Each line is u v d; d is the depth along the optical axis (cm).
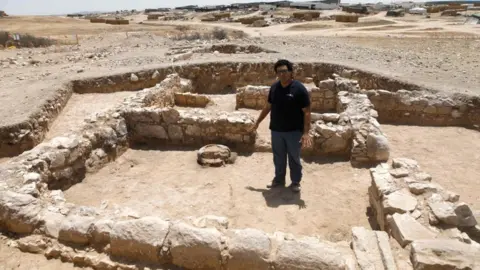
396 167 485
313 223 454
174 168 630
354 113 715
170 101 1066
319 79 1325
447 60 1449
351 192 530
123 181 583
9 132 714
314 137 655
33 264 349
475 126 820
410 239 336
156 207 497
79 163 584
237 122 689
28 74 1271
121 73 1190
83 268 346
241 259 315
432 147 712
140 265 335
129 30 4603
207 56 1576
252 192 538
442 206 373
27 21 5722
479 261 292
